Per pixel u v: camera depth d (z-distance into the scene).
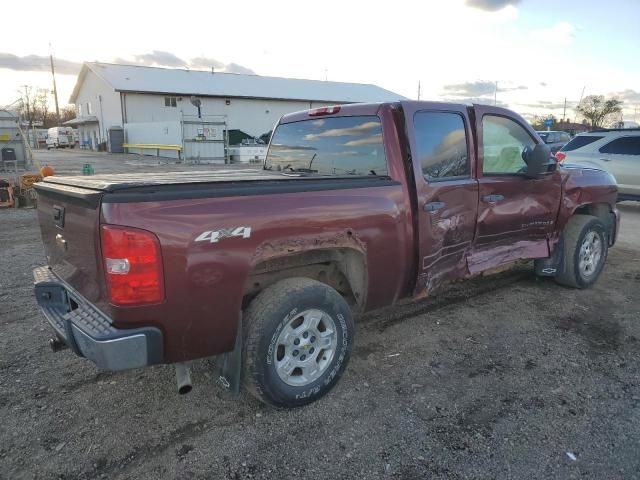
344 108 3.98
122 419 3.06
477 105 4.24
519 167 4.70
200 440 2.87
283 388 3.04
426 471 2.63
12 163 18.42
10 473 2.58
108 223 2.40
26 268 6.16
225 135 28.89
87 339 2.50
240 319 2.84
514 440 2.89
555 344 4.17
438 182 3.85
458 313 4.85
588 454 2.77
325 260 3.39
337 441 2.87
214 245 2.64
